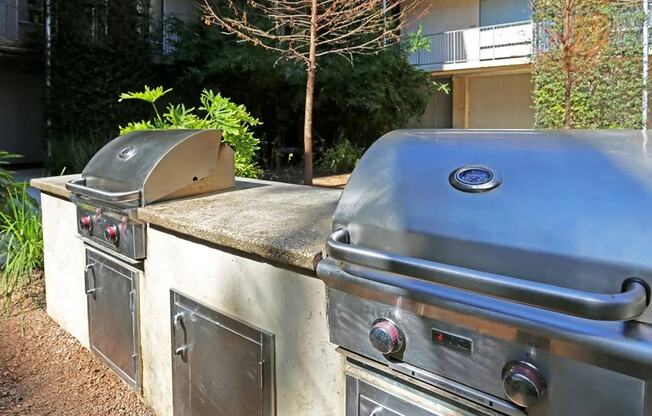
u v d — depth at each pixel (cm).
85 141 764
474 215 91
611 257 75
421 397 101
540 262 81
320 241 131
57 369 216
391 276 99
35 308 277
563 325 77
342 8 601
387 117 1009
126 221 184
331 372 121
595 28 615
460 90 1336
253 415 142
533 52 819
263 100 977
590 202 83
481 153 106
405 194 104
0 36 855
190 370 163
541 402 82
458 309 89
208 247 153
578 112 740
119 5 841
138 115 862
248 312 142
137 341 188
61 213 244
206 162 210
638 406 72
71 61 800
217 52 876
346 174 829
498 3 1177
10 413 183
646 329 71
